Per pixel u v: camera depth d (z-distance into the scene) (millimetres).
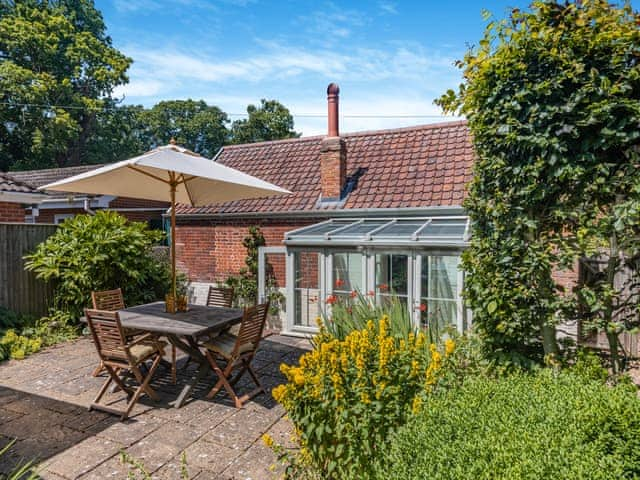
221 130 54062
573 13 3693
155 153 6145
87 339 9188
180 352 8234
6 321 8750
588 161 3717
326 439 3592
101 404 5656
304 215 11133
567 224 4008
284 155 13953
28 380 6727
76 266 9438
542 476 2074
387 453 3076
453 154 11180
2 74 29797
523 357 4164
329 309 9398
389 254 8820
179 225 12883
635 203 3500
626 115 3518
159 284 11273
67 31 36781
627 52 3584
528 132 3918
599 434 2492
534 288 4105
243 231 11969
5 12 34312
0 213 11367
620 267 3973
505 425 2576
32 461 4035
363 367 3635
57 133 33031
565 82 3771
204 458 4457
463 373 4137
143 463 4336
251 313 5926
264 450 4617
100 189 7164
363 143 12828
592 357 3926
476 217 4402
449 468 2258
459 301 8203
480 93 4215
